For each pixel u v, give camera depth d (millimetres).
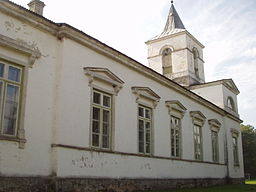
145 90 17547
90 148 13125
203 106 25234
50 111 11945
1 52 10633
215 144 27125
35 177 10953
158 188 17375
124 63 16047
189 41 32500
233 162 29922
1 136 10156
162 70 32656
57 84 12273
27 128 11008
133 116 16359
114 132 14766
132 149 15867
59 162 11609
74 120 12609
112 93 15039
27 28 11578
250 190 19312
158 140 18281
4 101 10562
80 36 13234
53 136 11836
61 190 11438
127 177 15078
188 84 30859
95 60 14188
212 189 19625
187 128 22047
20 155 10609
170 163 19094
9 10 10875
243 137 63500
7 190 9984
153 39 33906
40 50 11930
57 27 12547
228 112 30375
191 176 21438
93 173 13047
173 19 35125
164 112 19406
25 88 11164
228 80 30953
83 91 13273
